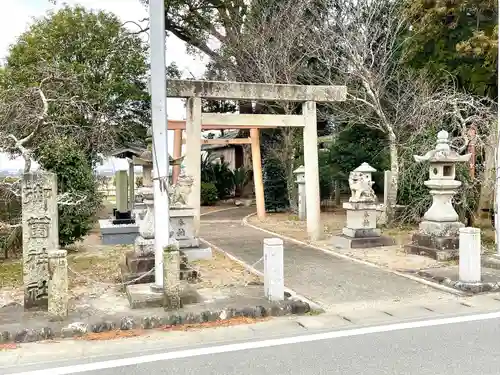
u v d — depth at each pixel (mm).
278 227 15852
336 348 5254
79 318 6102
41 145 10812
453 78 13422
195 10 20891
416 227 14328
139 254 8328
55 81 11164
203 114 11969
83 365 4871
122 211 15180
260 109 21297
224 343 5469
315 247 11867
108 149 13219
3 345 5457
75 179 10961
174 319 6117
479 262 7754
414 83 14781
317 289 7934
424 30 13711
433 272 8516
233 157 29781
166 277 6426
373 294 7609
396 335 5664
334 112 18516
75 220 10992
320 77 17094
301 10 17547
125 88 17422
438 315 6492
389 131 14492
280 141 21062
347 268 9445
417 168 13758
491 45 11758
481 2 12617
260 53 17938
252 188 25938
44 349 5344
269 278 6828
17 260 10516
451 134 13234
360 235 11695
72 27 17516
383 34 16656
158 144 6898
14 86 12828
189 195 11305
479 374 4500
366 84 14469
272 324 6164
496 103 12617
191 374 4613
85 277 8086
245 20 19797
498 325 6020
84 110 11836
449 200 10422
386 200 14953
